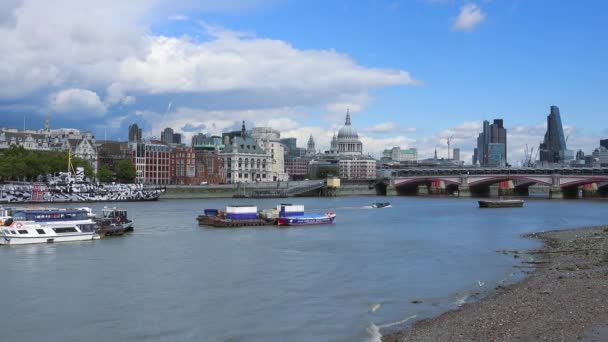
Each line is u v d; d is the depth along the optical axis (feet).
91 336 174.91
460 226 500.33
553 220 557.74
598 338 147.02
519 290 211.82
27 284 245.65
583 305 179.93
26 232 374.02
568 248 326.65
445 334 160.15
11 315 196.95
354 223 535.19
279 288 236.84
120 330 180.14
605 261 269.64
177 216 586.86
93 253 333.42
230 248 356.18
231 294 226.17
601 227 441.68
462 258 311.27
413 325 176.65
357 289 233.76
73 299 218.59
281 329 179.32
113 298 220.02
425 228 483.51
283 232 453.17
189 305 208.95
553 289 207.51
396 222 545.44
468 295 217.56
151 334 176.04
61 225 388.98
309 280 253.03
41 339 172.65
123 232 428.97
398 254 329.31
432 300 211.61
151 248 355.15
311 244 375.45
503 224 517.55
